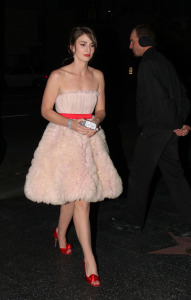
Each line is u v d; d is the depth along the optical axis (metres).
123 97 18.47
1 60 24.42
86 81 3.15
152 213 4.55
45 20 29.86
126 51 26.45
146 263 3.44
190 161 6.95
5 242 3.80
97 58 26.56
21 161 6.97
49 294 2.98
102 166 3.16
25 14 29.03
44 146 3.11
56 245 3.74
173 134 3.65
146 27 3.58
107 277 3.21
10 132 9.63
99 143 3.16
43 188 3.04
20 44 29.19
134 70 25.91
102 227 4.15
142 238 3.91
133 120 11.82
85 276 3.21
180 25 24.67
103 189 3.16
